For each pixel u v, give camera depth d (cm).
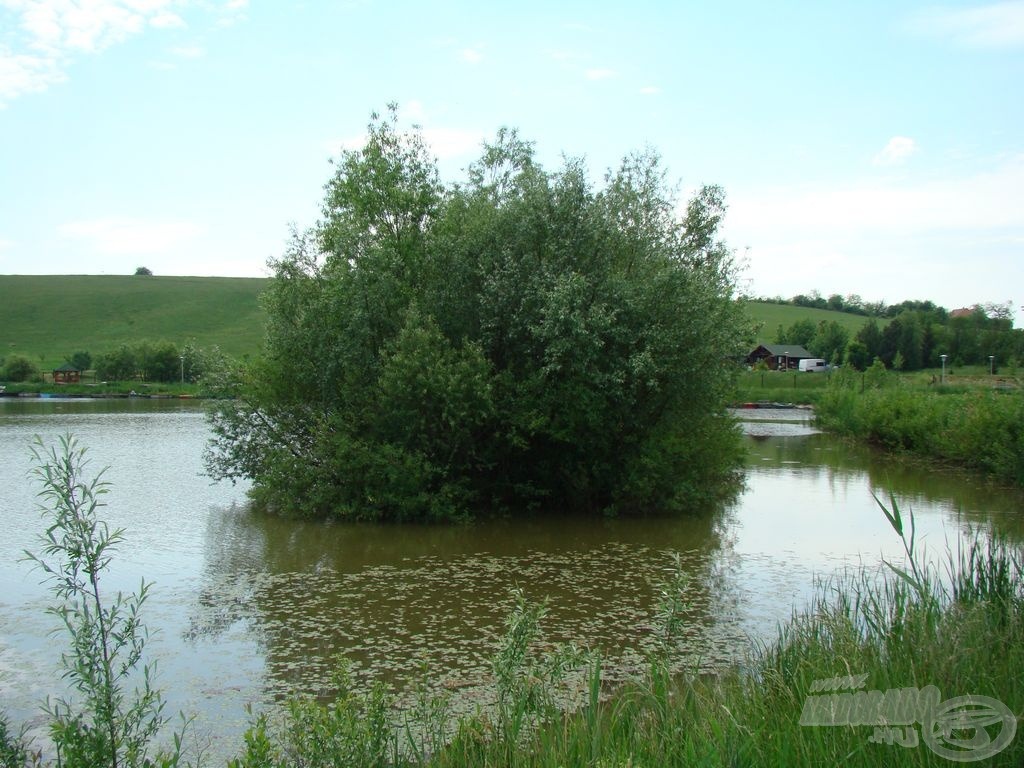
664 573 1419
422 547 1634
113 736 562
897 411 3681
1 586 1291
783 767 502
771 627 1108
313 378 2059
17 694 877
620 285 1923
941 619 689
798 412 6303
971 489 2462
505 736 609
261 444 2084
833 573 1408
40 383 8000
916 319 9788
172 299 11819
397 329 2070
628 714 638
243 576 1391
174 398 7438
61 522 562
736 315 2119
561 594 1286
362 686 909
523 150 2448
